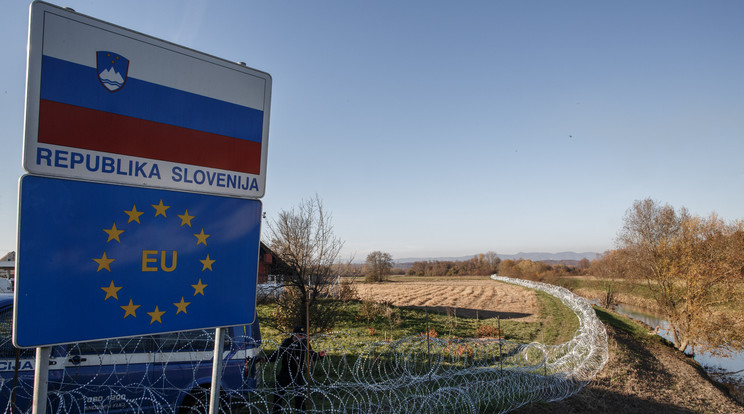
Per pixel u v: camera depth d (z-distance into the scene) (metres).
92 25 2.61
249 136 3.27
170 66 2.91
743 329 20.56
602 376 12.66
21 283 2.36
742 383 19.33
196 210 2.99
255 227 3.28
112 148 2.67
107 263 2.64
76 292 2.53
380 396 6.77
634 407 10.24
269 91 3.39
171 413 5.72
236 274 3.16
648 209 25.84
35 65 2.42
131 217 2.74
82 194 2.56
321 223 13.21
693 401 12.04
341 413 6.11
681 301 23.44
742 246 21.50
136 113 2.76
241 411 6.09
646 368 15.43
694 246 22.62
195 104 3.01
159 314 2.82
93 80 2.61
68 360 5.45
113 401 5.51
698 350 22.80
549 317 28.00
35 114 2.41
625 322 28.42
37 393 2.40
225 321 3.09
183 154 2.94
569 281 67.00
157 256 2.83
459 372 8.15
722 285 21.47
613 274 42.25
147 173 2.80
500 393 8.26
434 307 33.94
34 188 2.41
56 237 2.47
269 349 7.48
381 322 21.83
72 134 2.53
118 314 2.67
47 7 2.46
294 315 12.73
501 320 26.62
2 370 5.32
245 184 3.24
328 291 13.27
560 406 9.10
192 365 5.96
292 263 12.58
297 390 6.04
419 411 6.62
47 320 2.43
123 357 5.67
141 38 2.80
